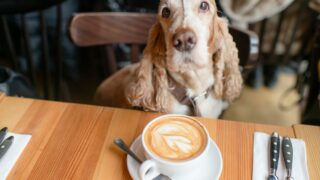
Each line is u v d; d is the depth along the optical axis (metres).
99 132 0.72
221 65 0.98
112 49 1.26
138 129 0.73
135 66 1.20
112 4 1.92
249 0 1.51
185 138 0.62
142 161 0.63
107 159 0.66
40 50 2.13
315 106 1.24
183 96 0.97
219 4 1.62
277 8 1.53
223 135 0.71
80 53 2.23
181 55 0.83
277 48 1.79
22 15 1.60
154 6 1.73
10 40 1.82
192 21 0.83
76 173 0.63
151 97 0.94
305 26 1.70
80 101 2.08
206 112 1.03
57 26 1.62
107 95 1.28
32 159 0.66
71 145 0.69
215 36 0.94
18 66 1.94
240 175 0.63
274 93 2.11
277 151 0.66
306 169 0.63
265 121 1.91
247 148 0.68
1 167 0.63
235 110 1.98
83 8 2.11
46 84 1.84
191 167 0.59
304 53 1.76
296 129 0.72
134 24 1.14
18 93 1.29
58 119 0.75
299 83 1.70
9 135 0.70
